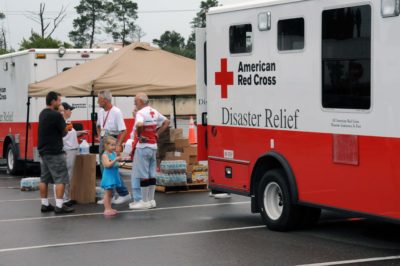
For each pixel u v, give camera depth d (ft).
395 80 25.79
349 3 27.68
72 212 39.63
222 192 36.17
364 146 27.25
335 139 28.63
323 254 27.48
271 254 27.73
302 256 27.25
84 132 44.06
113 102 59.21
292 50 30.78
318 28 29.32
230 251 28.50
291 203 31.32
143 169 39.73
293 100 30.83
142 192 40.16
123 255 28.32
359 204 27.63
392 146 26.02
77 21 239.09
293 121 30.91
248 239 30.83
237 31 34.27
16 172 63.57
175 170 46.32
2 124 64.64
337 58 28.40
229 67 34.94
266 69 32.42
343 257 26.86
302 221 32.09
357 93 27.48
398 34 25.61
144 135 39.50
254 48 33.12
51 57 58.39
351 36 27.66
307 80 30.01
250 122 33.63
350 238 30.63
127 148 39.93
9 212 40.27
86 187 42.73
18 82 60.44
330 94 28.81
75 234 33.06
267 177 32.71
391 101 25.98
